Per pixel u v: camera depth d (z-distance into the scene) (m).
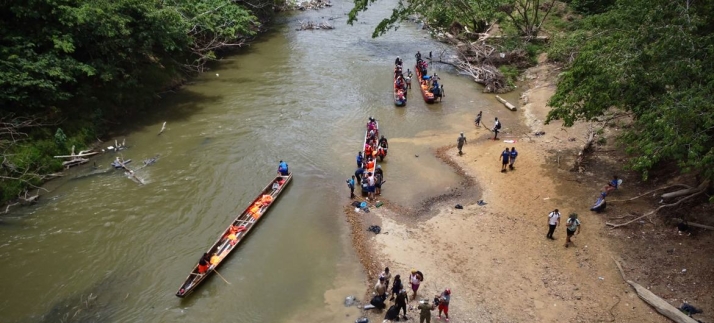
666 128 18.17
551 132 32.81
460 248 21.91
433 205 25.52
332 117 36.00
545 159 29.28
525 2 52.56
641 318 17.52
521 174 27.91
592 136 28.53
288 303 19.14
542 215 23.89
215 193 26.23
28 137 27.33
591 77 23.36
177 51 42.78
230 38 46.78
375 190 26.50
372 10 67.88
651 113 19.59
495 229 23.11
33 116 28.09
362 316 18.42
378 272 20.66
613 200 24.22
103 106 33.19
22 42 27.84
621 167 27.08
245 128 33.91
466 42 49.53
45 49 29.47
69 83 30.83
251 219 23.78
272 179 27.72
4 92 26.05
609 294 18.70
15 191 25.20
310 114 36.41
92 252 21.77
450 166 29.48
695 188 21.59
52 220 23.80
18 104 27.70
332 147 31.66
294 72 44.97
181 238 22.69
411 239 22.69
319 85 42.03
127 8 32.66
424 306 17.05
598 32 28.70
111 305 18.97
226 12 45.69
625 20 24.77
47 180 27.00
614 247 21.11
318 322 18.17
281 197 26.22
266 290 19.81
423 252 21.75
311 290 19.81
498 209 24.73
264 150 30.97
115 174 27.81
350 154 30.78
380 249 22.05
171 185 26.84
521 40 47.00
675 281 18.77
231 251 21.56
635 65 21.11
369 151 29.73
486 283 19.72
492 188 26.75
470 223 23.70
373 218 24.42
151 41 34.47
